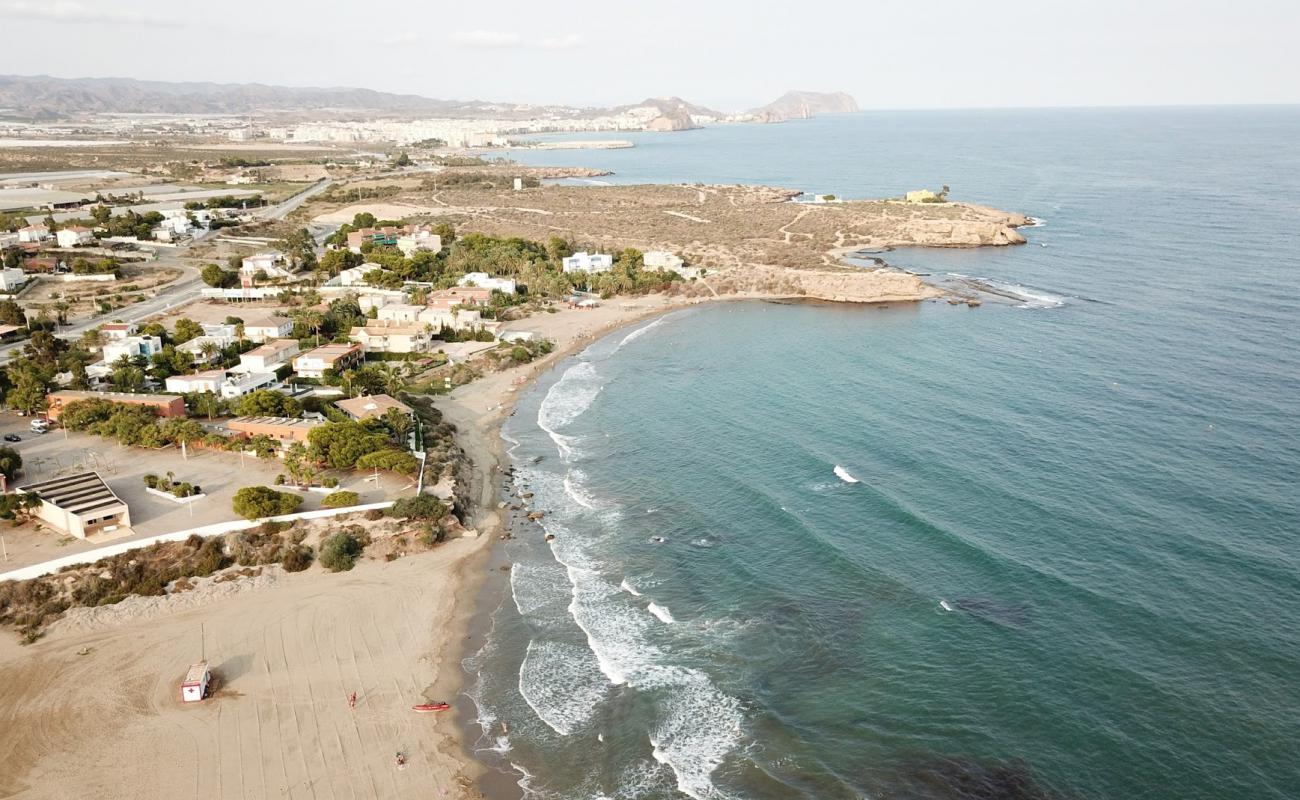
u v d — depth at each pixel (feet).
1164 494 250.98
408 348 425.28
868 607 206.69
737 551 237.04
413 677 188.14
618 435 327.26
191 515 246.88
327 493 264.31
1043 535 232.12
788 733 166.81
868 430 315.58
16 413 334.85
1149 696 169.58
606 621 207.72
